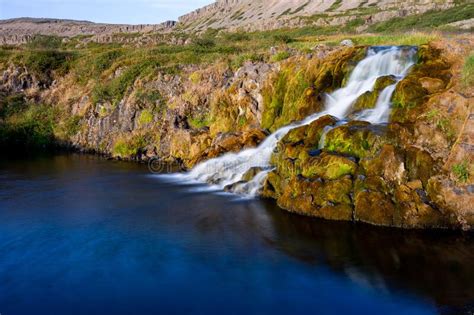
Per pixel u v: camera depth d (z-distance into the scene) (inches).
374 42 972.6
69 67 1497.3
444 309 343.3
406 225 482.3
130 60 1359.5
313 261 429.4
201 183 754.8
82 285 394.0
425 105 567.8
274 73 897.5
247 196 647.8
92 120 1200.2
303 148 605.6
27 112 1323.8
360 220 507.5
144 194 689.0
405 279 389.4
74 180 804.6
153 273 413.1
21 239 501.0
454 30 1275.8
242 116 912.3
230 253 452.8
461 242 451.5
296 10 3361.2
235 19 3860.7
